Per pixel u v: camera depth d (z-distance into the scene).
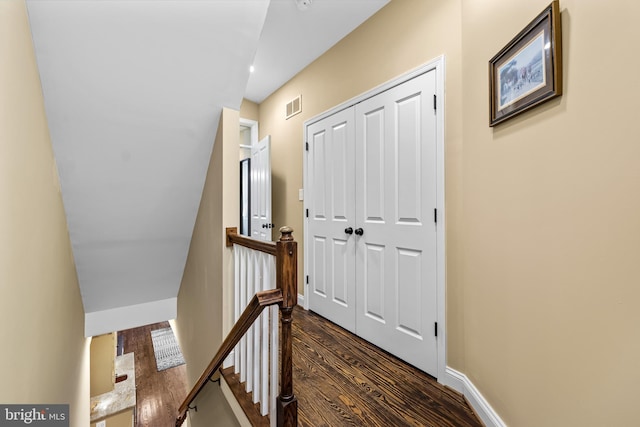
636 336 0.71
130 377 4.52
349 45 2.36
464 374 1.56
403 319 1.91
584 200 0.85
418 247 1.83
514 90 1.14
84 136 1.71
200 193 2.38
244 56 1.73
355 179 2.30
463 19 1.53
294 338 2.23
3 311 0.89
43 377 1.36
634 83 0.71
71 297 2.14
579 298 0.87
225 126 1.93
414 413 1.42
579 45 0.86
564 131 0.92
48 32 1.29
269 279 1.42
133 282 2.83
